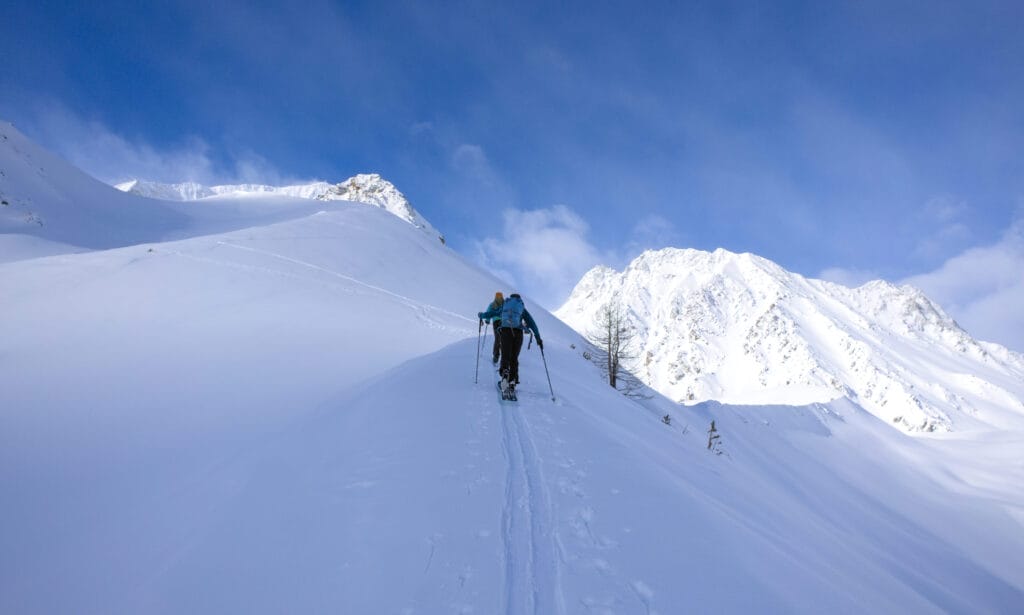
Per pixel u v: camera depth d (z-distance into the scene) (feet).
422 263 164.96
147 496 18.17
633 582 11.08
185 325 61.05
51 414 29.37
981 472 278.26
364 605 9.77
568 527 13.32
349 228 168.96
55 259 86.22
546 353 57.16
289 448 18.76
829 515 92.07
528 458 17.90
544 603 10.29
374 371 44.93
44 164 210.59
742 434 198.08
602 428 23.82
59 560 13.38
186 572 11.10
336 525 12.56
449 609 9.83
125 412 30.76
